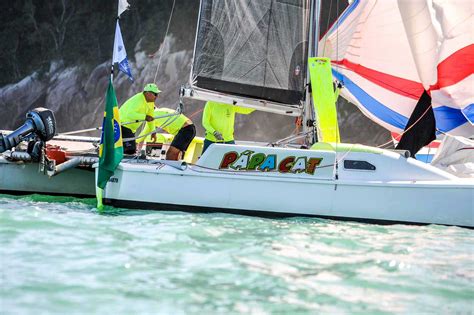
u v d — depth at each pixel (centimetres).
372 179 3219
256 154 3206
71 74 12550
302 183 3197
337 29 3856
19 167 3694
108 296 1714
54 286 1769
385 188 3184
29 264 1975
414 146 3850
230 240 2514
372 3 3916
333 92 3509
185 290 1811
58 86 12525
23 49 12550
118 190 3203
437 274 2127
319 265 2175
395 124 4009
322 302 1766
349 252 2411
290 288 1884
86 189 3738
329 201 3194
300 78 3684
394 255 2391
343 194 3192
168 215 3067
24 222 2623
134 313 1598
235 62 3600
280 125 11812
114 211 3139
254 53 3622
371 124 11769
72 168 3722
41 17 12512
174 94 12181
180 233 2602
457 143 3788
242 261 2172
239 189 3197
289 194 3197
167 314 1606
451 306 1783
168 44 12369
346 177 3212
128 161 3325
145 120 3578
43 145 3494
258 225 2909
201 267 2070
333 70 4059
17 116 12550
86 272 1927
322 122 3469
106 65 12506
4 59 12525
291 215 3200
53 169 3394
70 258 2081
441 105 3775
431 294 1892
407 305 1777
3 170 3684
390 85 3956
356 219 3192
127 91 12325
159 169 3200
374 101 4022
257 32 3619
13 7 12444
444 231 3011
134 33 12494
